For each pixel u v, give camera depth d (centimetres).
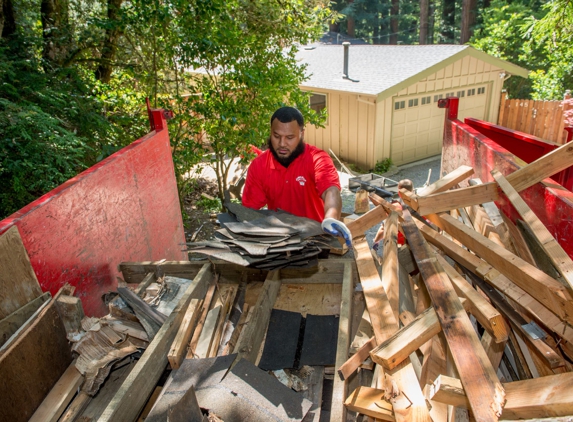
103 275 324
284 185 304
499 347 225
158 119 472
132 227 381
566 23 931
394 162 1210
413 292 289
